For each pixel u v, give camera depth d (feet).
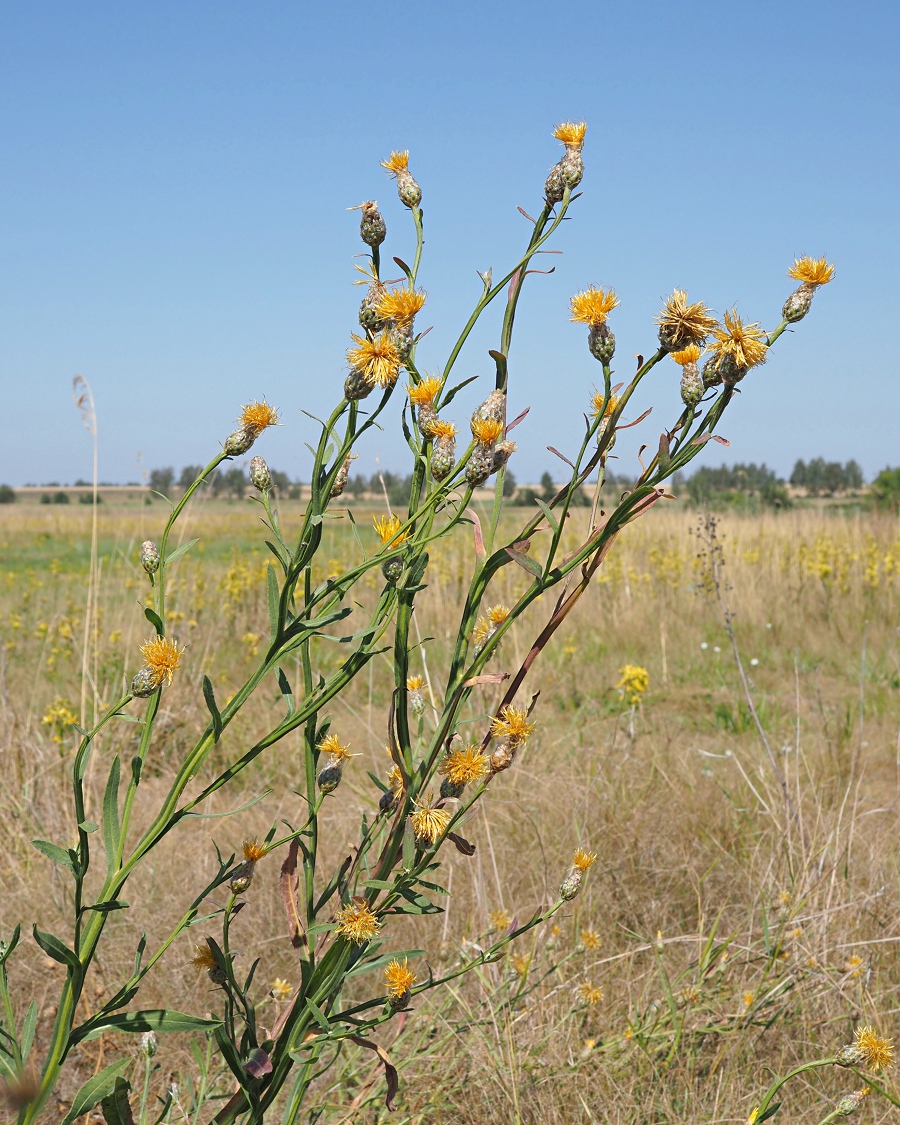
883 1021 8.08
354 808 12.29
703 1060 7.57
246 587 26.58
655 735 16.75
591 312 3.79
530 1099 6.82
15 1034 3.86
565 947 9.16
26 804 12.23
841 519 41.93
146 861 10.98
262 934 9.57
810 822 11.51
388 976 4.43
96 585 19.20
